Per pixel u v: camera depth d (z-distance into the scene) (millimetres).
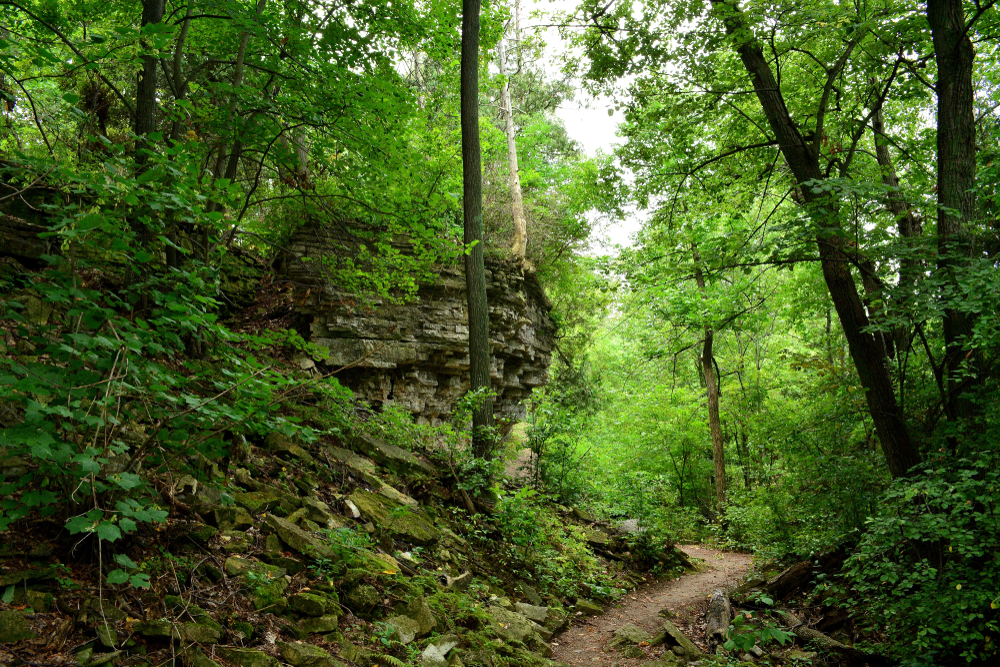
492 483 9484
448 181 11859
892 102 11961
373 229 10180
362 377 11719
